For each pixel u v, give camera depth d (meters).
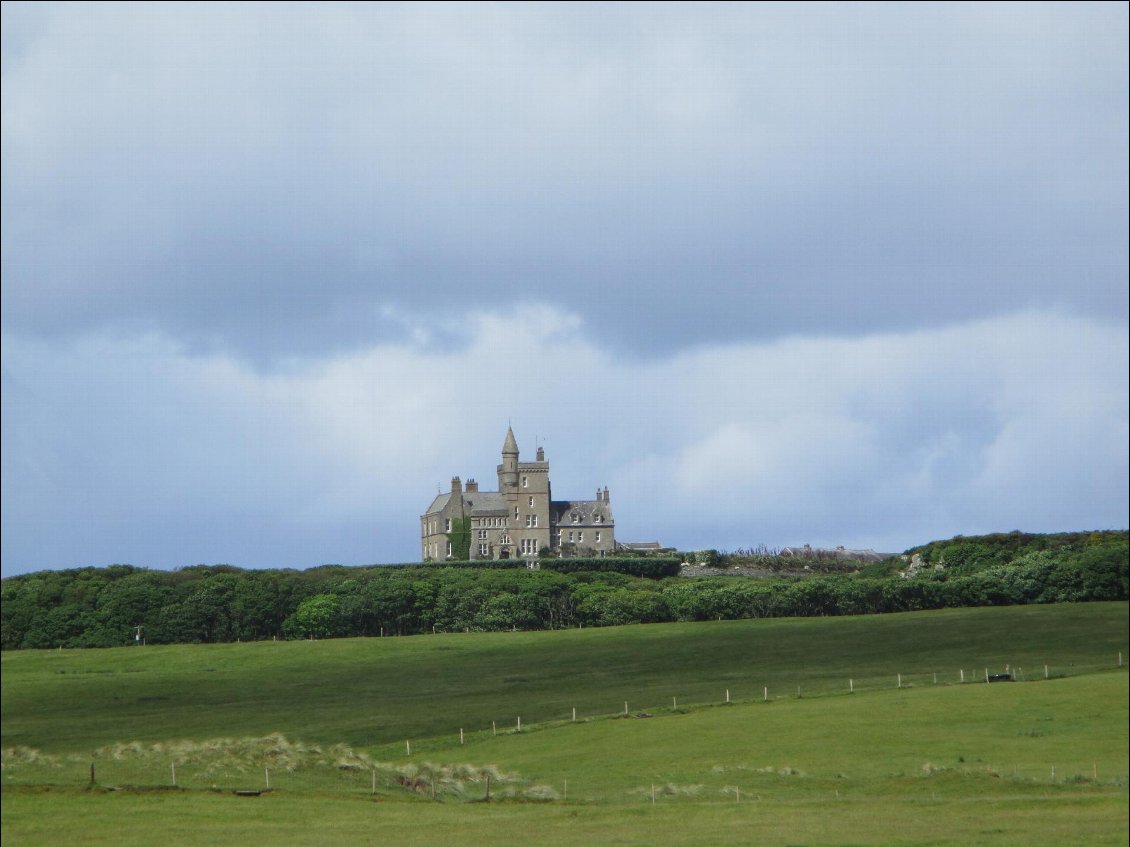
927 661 142.62
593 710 119.50
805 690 124.75
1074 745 91.31
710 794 76.69
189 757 83.56
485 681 144.62
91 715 130.75
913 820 66.25
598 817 67.56
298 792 73.25
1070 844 59.84
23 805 67.88
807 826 64.56
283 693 141.62
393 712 125.56
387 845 59.31
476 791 78.00
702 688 130.88
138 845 59.16
